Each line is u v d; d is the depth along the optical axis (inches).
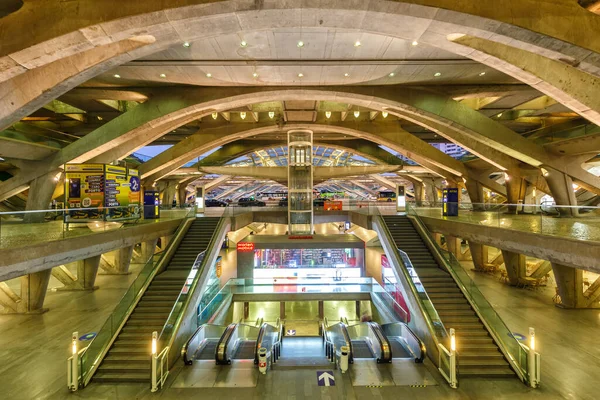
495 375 375.2
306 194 1069.8
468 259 1053.2
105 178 575.8
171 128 874.1
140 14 308.5
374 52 536.1
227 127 1121.4
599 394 333.7
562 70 437.4
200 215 934.4
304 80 666.8
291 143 1063.6
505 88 705.6
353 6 312.3
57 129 1026.1
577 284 579.8
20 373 370.6
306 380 372.2
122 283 768.9
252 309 945.5
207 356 451.5
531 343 353.7
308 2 307.9
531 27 318.7
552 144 735.7
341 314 922.7
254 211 1110.4
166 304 513.0
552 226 514.6
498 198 1808.6
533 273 742.5
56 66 382.0
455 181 1387.8
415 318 506.3
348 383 365.1
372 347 474.0
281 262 1088.2
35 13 312.2
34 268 382.3
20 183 719.1
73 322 522.0
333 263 1095.0
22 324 513.0
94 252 489.1
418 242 702.5
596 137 647.1
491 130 736.3
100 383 362.9
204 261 613.6
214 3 305.6
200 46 507.8
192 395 341.7
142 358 401.4
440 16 322.3
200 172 1485.0
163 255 633.6
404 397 337.1
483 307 463.2
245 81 669.3
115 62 396.8
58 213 580.1
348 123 1146.7
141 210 736.3
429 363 414.6
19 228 476.4
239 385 361.7
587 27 320.2
